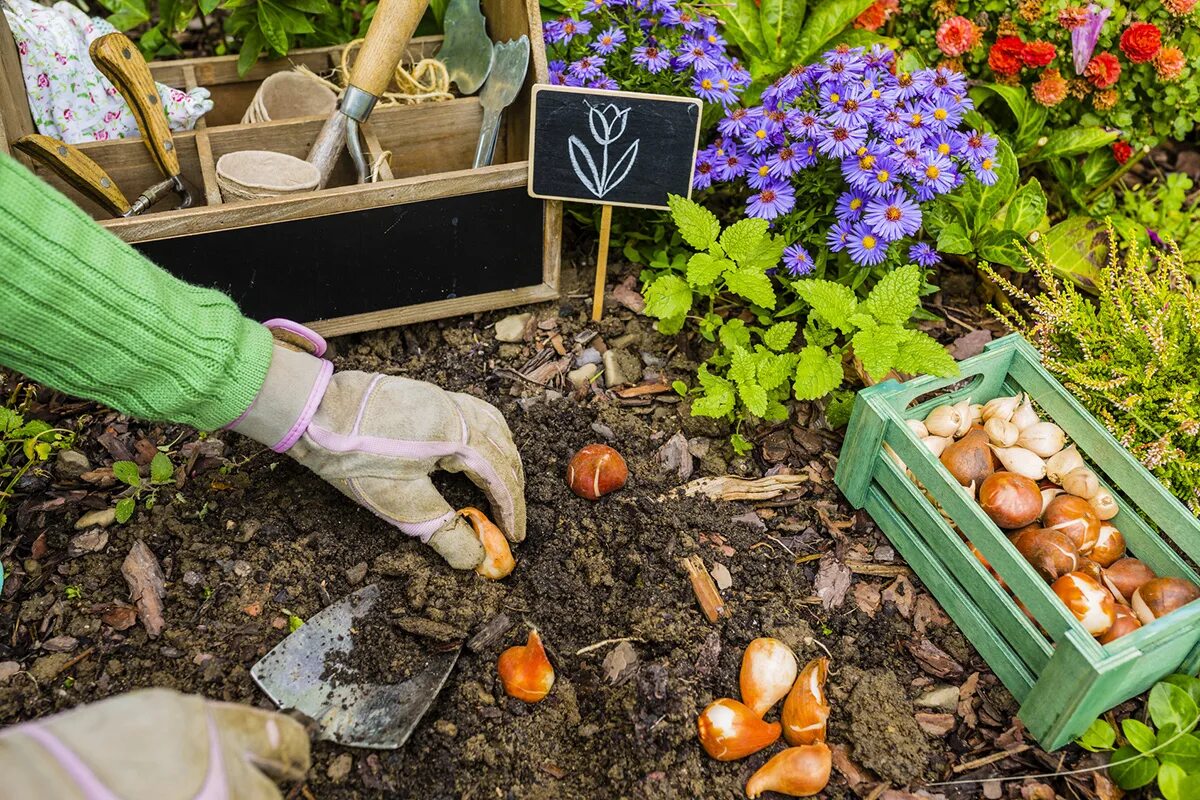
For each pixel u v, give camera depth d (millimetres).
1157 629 1471
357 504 1857
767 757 1601
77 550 1776
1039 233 2293
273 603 1724
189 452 1939
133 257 1302
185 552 1777
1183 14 2334
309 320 2082
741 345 2041
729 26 2438
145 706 947
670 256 2375
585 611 1743
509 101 2123
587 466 1885
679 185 2027
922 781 1580
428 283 2121
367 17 2496
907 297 1855
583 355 2215
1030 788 1570
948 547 1703
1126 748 1582
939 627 1784
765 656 1642
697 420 2086
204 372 1376
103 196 1919
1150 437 1923
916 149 1973
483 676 1645
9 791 827
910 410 1909
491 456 1700
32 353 1269
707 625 1742
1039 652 1567
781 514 1953
